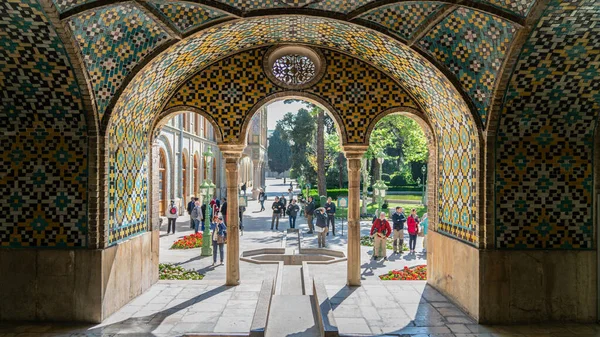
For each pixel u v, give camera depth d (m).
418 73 6.21
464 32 5.12
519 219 5.60
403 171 37.69
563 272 5.60
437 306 6.19
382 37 5.73
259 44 6.85
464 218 6.12
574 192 5.63
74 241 5.52
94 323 5.45
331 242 12.88
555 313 5.60
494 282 5.54
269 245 12.22
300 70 7.10
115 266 5.86
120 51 5.23
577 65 4.93
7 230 5.52
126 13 4.85
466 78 5.54
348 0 5.11
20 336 5.04
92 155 5.48
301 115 37.00
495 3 4.50
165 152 17.09
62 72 4.95
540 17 4.32
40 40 4.57
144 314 5.80
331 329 5.04
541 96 5.29
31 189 5.52
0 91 5.16
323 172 21.33
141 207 6.90
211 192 11.06
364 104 7.10
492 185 5.57
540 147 5.61
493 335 5.15
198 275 8.50
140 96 6.11
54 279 5.50
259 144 32.84
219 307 6.11
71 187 5.50
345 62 7.07
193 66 6.70
